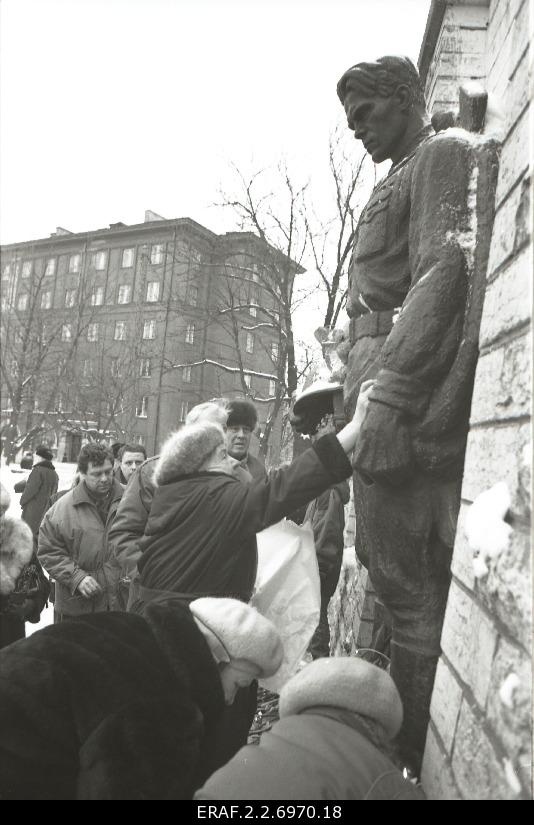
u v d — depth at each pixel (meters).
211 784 1.34
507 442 1.45
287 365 14.98
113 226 32.47
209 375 26.12
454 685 1.58
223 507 2.17
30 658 1.61
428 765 1.68
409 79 2.33
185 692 1.64
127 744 1.49
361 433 1.98
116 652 1.64
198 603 1.81
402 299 2.31
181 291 26.30
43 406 25.67
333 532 4.13
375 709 1.48
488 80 3.22
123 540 3.00
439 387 1.90
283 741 1.39
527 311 1.40
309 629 2.88
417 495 2.00
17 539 2.67
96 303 30.19
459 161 1.93
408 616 2.05
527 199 1.49
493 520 1.42
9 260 27.55
